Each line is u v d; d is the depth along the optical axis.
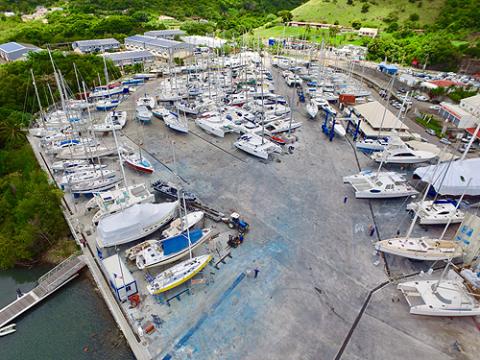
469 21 112.12
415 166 40.47
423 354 19.33
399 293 23.25
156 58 96.56
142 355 18.97
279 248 26.97
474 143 46.72
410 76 78.38
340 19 154.00
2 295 25.22
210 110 55.69
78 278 25.64
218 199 33.25
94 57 77.25
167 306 21.92
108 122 49.00
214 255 26.06
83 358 20.22
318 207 32.41
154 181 36.34
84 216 30.88
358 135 48.16
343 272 24.88
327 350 19.34
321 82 71.12
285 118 52.69
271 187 35.56
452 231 29.70
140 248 25.56
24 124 48.81
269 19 163.50
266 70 83.06
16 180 34.12
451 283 22.75
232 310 21.69
